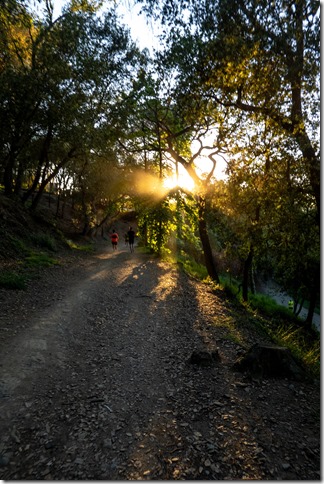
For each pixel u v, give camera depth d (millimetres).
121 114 20484
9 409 3865
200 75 7977
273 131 8055
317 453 3193
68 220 39156
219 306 10602
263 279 38062
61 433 3523
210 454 3182
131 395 4445
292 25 5617
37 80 13953
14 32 13062
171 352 6082
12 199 19812
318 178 8039
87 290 10391
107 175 34062
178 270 17578
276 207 9805
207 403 4176
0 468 2973
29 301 8188
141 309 9141
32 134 17438
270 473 2908
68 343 6129
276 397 4328
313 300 18531
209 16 6535
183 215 23859
